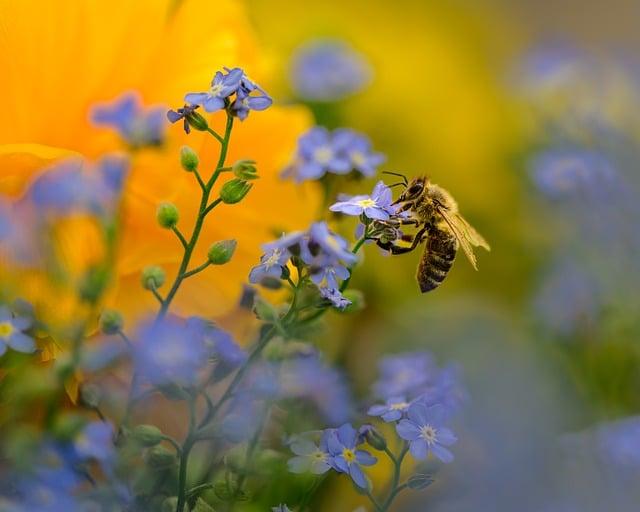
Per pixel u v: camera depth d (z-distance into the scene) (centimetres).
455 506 30
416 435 27
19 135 29
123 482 26
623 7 83
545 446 31
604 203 38
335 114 39
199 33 31
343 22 41
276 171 31
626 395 35
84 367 26
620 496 30
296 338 28
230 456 26
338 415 28
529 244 40
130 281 30
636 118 43
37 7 29
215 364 27
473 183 40
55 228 27
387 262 37
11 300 27
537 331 36
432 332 35
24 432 25
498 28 46
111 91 30
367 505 31
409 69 40
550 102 43
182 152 27
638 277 37
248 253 30
